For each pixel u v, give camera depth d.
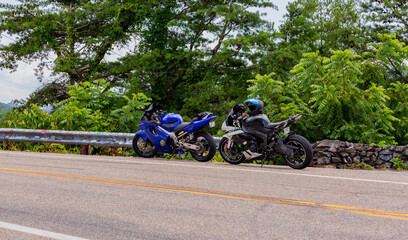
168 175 7.17
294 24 28.92
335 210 4.72
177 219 4.29
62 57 29.95
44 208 4.74
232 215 4.47
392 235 3.78
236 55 27.28
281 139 8.22
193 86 27.38
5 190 5.76
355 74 12.27
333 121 12.55
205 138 9.30
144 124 9.95
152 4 30.03
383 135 12.40
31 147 13.60
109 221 4.21
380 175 7.23
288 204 4.99
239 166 8.51
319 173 7.43
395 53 12.92
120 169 7.91
